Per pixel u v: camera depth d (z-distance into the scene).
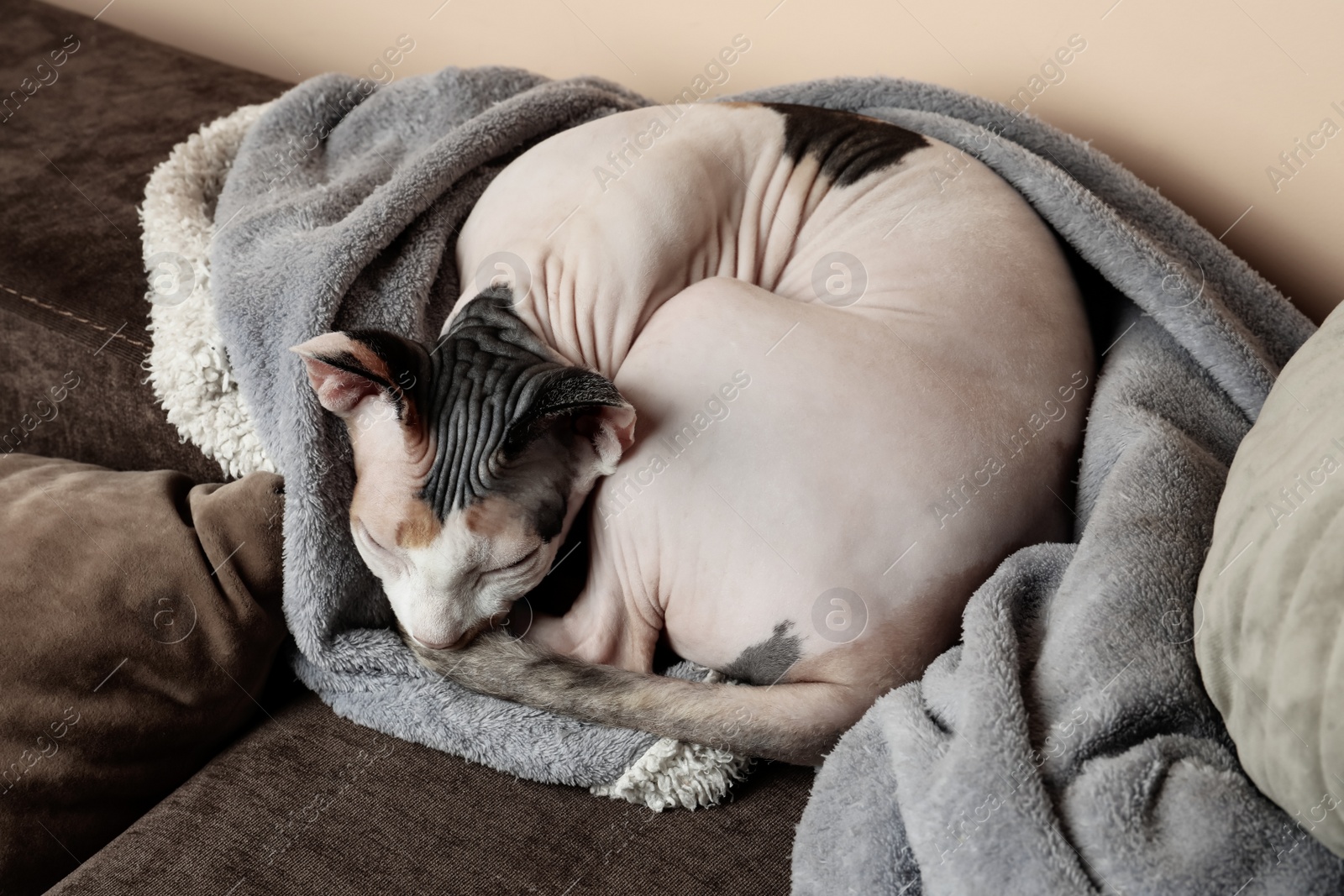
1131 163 1.47
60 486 1.22
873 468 1.04
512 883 0.94
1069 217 1.28
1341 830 0.73
